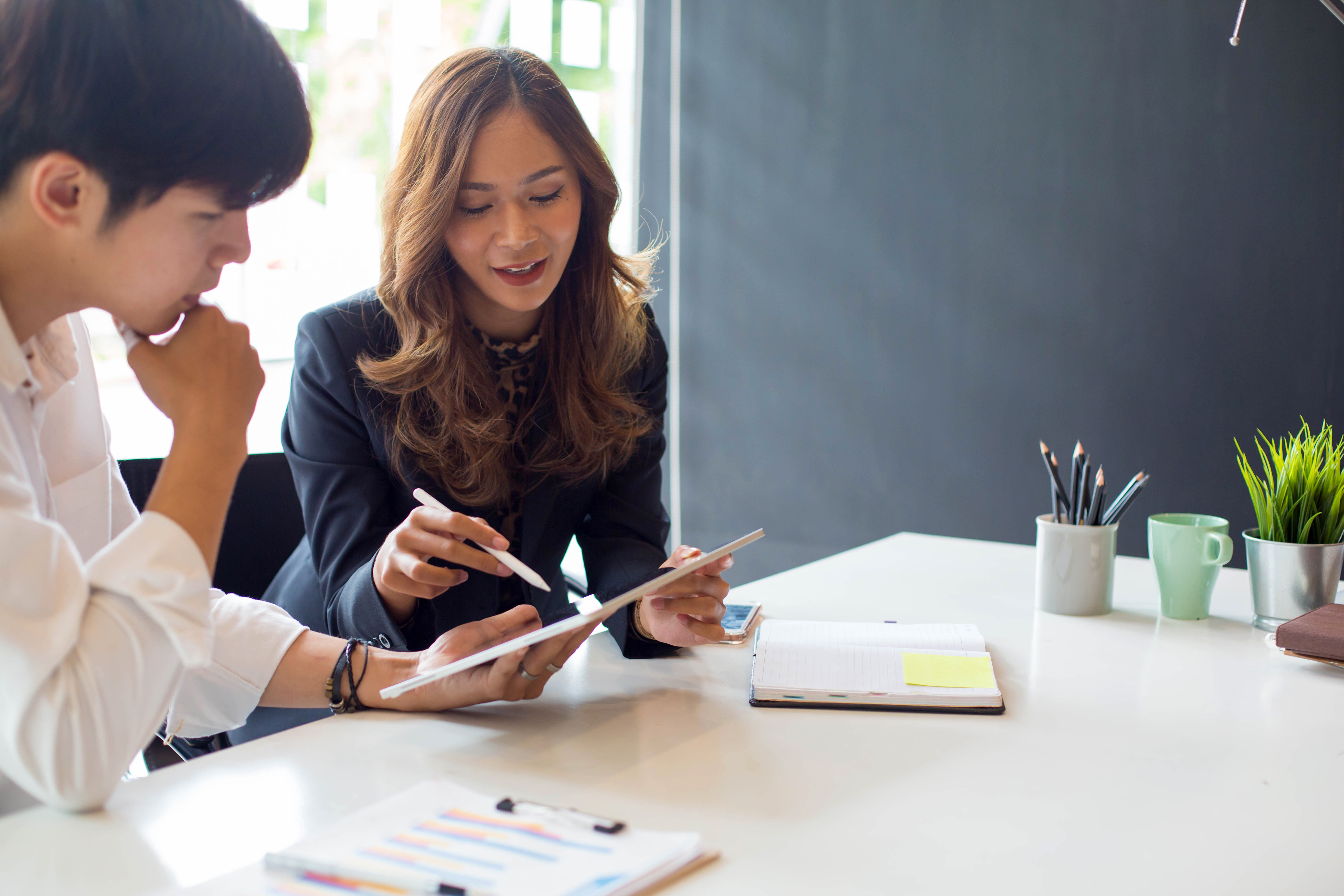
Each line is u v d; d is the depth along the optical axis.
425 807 0.74
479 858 0.67
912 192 3.15
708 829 0.75
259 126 0.73
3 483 0.72
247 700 1.02
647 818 0.77
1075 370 2.97
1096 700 1.03
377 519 1.31
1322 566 1.22
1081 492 1.35
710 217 3.51
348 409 1.32
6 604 0.71
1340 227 2.57
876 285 3.24
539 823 0.72
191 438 0.80
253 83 0.72
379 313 1.37
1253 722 0.97
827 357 3.35
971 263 3.09
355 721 0.98
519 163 1.22
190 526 0.77
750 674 1.12
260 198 0.77
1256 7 2.61
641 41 3.54
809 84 3.28
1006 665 1.14
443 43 3.14
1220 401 2.78
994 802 0.80
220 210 0.75
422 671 1.00
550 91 1.26
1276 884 0.68
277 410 3.18
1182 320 2.81
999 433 3.10
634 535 1.47
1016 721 0.97
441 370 1.30
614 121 3.61
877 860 0.71
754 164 3.41
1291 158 2.61
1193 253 2.77
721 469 3.60
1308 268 2.62
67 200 0.71
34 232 0.72
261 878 0.68
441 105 1.22
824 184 3.29
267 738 0.93
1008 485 3.10
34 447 0.86
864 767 0.87
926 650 1.13
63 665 0.73
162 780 0.83
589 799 0.80
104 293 0.76
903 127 3.14
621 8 3.54
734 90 3.41
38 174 0.69
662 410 1.60
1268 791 0.82
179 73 0.69
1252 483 1.29
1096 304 2.92
